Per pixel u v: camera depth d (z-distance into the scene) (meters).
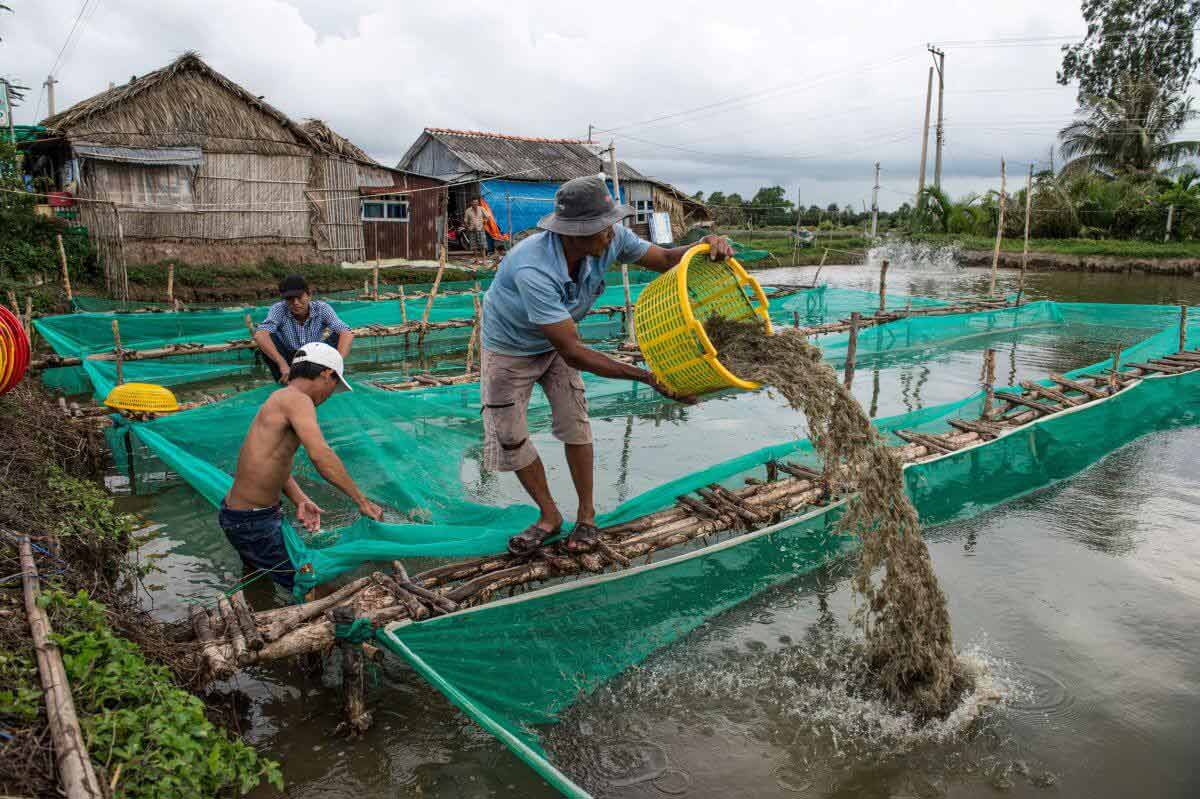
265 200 18.84
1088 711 3.52
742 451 7.08
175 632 3.34
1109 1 41.41
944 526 5.46
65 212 16.30
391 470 5.22
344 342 5.97
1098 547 5.12
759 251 28.55
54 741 2.17
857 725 3.46
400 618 3.43
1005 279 26.12
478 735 3.34
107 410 6.50
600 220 3.34
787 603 4.46
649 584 4.11
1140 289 22.38
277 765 2.72
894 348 12.52
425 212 21.98
